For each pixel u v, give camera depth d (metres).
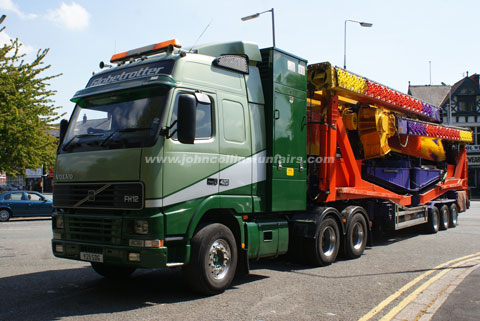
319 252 7.95
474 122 51.41
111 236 5.58
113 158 5.68
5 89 21.47
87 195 5.91
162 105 5.66
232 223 6.60
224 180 6.32
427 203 13.95
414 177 12.95
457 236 13.12
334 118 8.85
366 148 10.19
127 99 6.02
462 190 17.03
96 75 6.74
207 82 6.29
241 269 6.51
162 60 6.10
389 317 4.98
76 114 6.56
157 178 5.40
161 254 5.30
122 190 5.54
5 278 7.10
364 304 5.54
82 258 5.86
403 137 11.94
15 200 19.73
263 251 6.92
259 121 7.14
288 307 5.39
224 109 6.48
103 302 5.62
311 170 8.61
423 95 54.38
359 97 9.64
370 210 10.60
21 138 22.16
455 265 8.26
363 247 9.38
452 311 5.21
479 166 49.59
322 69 8.48
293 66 7.85
